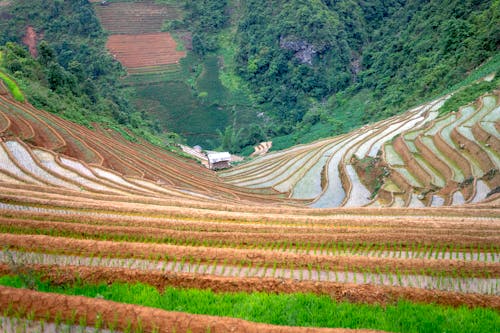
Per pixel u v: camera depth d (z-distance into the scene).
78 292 11.92
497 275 14.06
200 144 82.88
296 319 10.88
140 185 32.56
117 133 52.06
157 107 92.00
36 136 36.56
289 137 79.19
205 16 112.62
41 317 10.17
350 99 83.56
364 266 14.43
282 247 17.05
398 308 11.58
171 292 12.02
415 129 43.81
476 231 18.72
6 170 27.97
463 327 10.65
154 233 17.20
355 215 24.59
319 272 14.20
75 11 101.12
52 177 29.52
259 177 47.03
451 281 13.80
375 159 40.91
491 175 31.03
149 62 103.25
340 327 10.52
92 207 21.12
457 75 57.06
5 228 16.80
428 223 20.25
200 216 21.33
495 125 37.19
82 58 93.88
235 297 12.00
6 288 10.63
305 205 36.12
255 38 101.38
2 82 43.91
